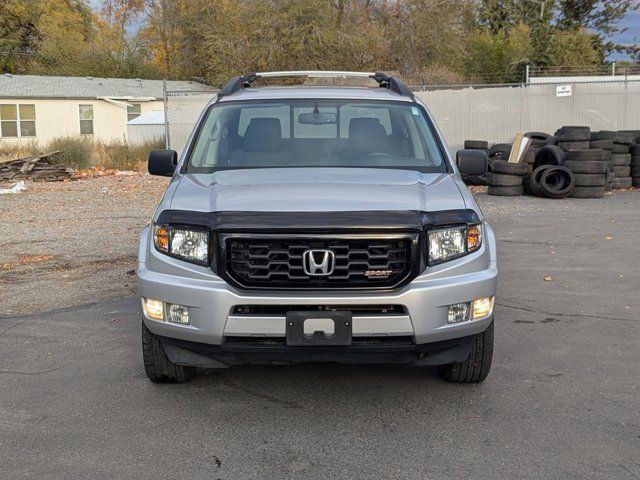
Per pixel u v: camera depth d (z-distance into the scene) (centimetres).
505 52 4512
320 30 3562
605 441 410
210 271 423
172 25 4928
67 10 5331
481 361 481
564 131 1736
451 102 2533
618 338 601
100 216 1377
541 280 808
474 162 554
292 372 525
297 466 383
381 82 663
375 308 416
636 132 1873
